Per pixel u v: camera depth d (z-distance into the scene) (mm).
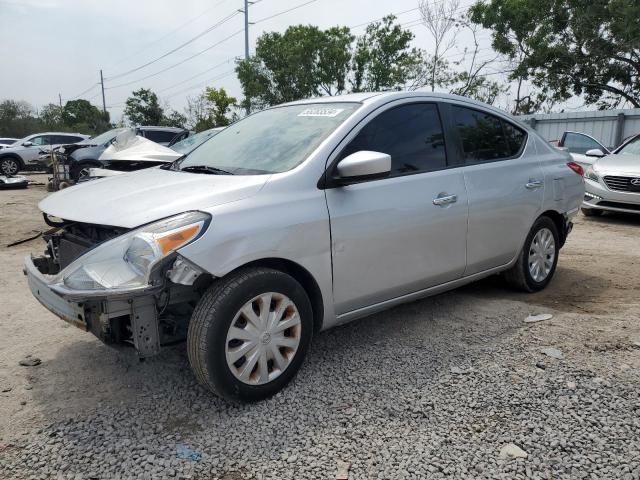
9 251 6633
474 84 25391
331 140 3166
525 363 3248
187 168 3482
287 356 2951
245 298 2701
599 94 24984
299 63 29688
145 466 2344
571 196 4816
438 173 3666
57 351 3570
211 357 2625
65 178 12516
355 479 2244
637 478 2225
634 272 5426
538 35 22562
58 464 2365
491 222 4004
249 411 2777
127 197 2924
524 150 4473
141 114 45219
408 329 3846
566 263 5848
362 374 3152
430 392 2924
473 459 2357
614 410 2715
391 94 3604
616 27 20906
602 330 3742
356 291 3230
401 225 3357
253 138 3621
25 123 57219
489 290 4785
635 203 8195
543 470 2283
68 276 2584
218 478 2268
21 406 2865
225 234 2611
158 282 2480
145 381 3133
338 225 3049
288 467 2330
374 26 30406
